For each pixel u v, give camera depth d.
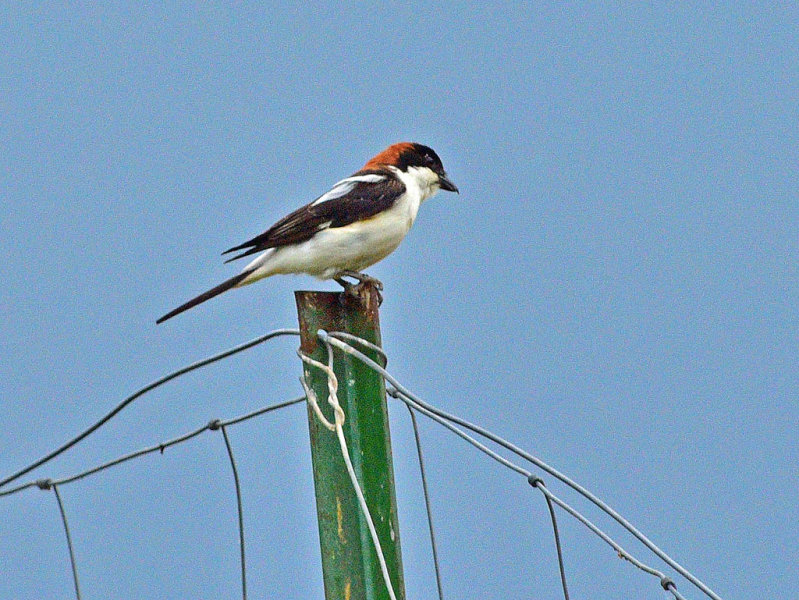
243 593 8.26
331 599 6.91
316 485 7.07
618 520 6.45
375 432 7.12
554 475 6.55
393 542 6.95
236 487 8.32
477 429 6.73
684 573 6.27
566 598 6.96
